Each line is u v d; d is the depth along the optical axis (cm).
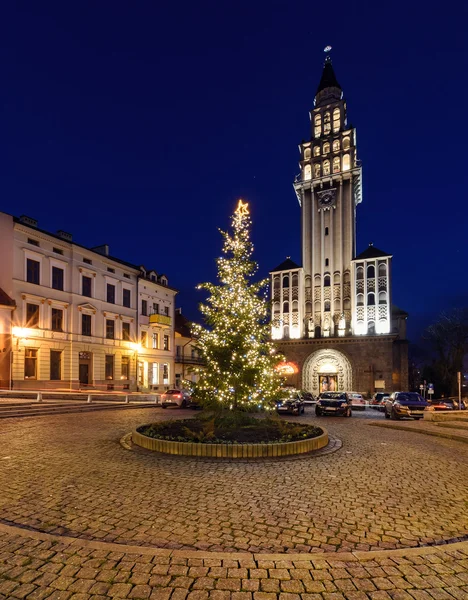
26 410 1828
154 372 4269
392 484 739
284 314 5450
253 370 1262
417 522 552
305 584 377
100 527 517
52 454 952
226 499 633
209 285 1350
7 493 654
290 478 764
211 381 1254
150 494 654
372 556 432
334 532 512
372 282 5091
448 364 5403
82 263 3372
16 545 451
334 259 5369
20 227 2839
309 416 2333
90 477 751
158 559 419
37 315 2944
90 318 3453
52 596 356
